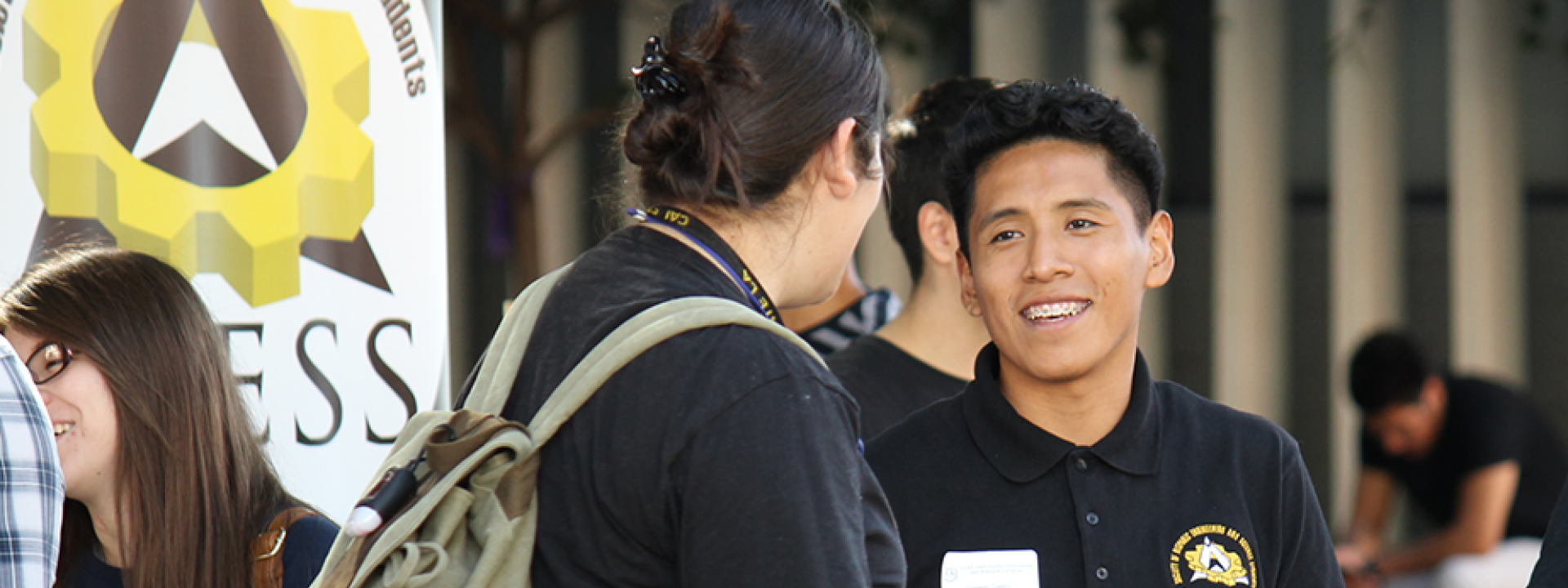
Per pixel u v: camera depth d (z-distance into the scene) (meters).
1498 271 9.50
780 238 2.38
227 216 3.35
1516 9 9.41
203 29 3.32
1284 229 10.12
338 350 3.45
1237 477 2.80
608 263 2.38
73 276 3.19
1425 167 9.74
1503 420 7.68
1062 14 10.35
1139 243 2.79
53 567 2.54
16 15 3.24
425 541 2.25
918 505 2.85
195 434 3.22
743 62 2.27
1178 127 10.31
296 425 3.42
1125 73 10.16
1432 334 9.69
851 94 2.36
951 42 10.54
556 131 11.12
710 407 2.14
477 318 11.83
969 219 2.86
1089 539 2.73
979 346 3.74
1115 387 2.79
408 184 3.55
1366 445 8.11
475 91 10.35
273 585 3.21
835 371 3.78
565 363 2.28
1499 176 9.49
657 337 2.20
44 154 3.26
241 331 3.37
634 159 2.42
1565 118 9.43
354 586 2.25
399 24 3.53
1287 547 2.83
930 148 3.77
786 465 2.11
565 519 2.23
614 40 11.26
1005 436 2.82
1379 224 9.77
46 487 2.53
